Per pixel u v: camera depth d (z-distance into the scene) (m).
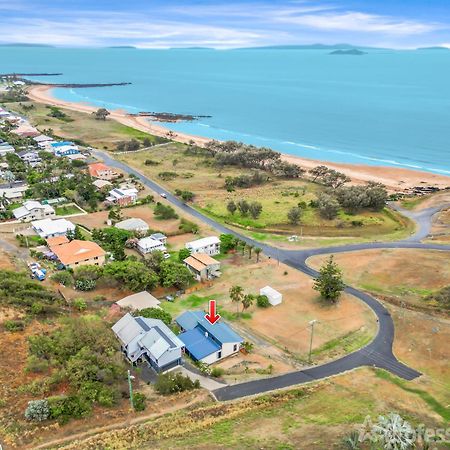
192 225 117.69
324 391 59.00
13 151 181.00
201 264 93.19
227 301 84.25
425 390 59.66
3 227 113.44
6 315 69.81
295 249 107.38
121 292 84.62
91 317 71.19
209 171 175.12
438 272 94.62
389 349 70.44
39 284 81.25
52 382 55.22
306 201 140.62
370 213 133.00
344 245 109.88
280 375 63.69
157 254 92.88
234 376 63.00
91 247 95.25
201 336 70.06
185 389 58.22
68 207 131.25
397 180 173.75
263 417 52.03
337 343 72.06
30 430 48.44
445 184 168.12
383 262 100.00
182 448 44.97
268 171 176.88
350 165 194.25
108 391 54.62
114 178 159.25
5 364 58.78
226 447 45.25
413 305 82.06
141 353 64.12
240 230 119.06
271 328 76.19
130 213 128.25
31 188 139.25
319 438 47.03
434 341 71.19
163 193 147.25
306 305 83.19
